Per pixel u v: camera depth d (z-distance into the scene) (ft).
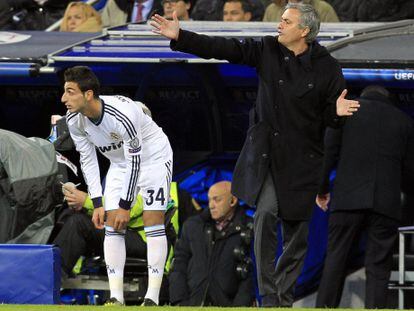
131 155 84.79
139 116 85.40
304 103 87.51
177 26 86.89
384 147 112.16
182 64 114.42
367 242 112.68
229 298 108.27
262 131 88.28
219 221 108.88
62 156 104.88
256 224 88.99
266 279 89.20
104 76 127.65
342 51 113.09
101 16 149.48
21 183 98.53
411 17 135.44
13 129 133.80
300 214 88.69
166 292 111.24
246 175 88.53
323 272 112.57
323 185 107.45
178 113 128.26
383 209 111.04
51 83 130.31
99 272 104.01
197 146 128.47
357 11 137.69
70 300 111.24
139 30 123.85
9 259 89.45
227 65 123.54
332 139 110.93
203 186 122.93
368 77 111.04
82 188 106.63
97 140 86.17
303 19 86.89
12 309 72.43
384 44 114.62
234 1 134.31
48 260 89.40
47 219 100.37
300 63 87.61
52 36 126.72
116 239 87.66
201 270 108.37
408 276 114.11
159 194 88.02
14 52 117.91
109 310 72.38
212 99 125.29
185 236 109.60
